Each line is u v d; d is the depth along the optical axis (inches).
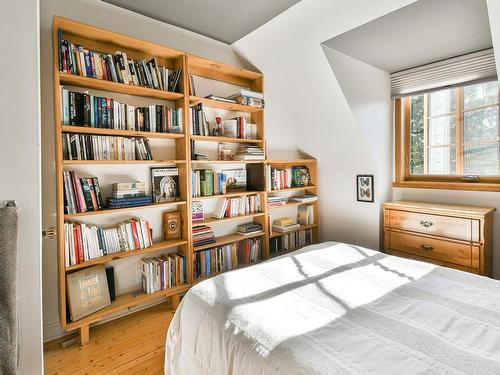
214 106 110.0
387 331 42.7
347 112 105.9
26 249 33.1
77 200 77.2
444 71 101.2
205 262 105.3
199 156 102.7
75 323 74.7
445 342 39.7
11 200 32.0
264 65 113.0
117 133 82.9
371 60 103.7
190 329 53.4
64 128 73.0
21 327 33.2
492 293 53.9
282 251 130.5
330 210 135.4
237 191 116.6
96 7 84.3
